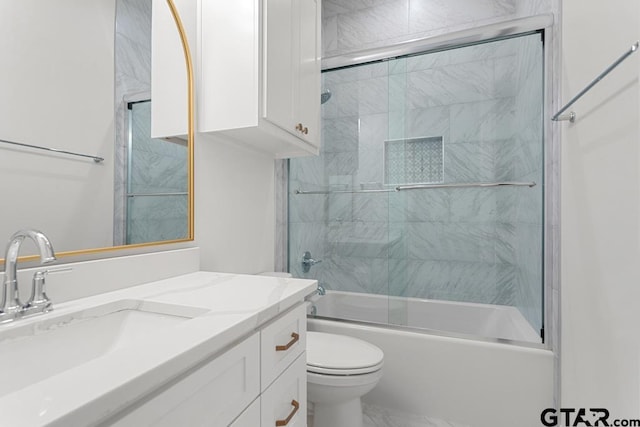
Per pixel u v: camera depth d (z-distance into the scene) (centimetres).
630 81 95
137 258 100
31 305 69
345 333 186
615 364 106
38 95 80
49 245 65
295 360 91
